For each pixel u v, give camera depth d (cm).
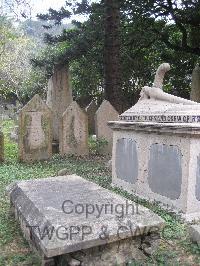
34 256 364
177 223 453
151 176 544
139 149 571
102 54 1278
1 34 2367
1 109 2909
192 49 1524
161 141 517
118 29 1125
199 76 1278
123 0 1260
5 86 2922
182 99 550
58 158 960
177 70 1759
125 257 347
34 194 427
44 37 1292
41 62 1197
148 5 1367
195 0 1364
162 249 388
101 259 337
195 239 397
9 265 355
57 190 444
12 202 470
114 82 1138
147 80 1844
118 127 622
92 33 1176
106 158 976
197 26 1484
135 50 1569
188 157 465
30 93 2566
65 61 1170
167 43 1542
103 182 677
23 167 829
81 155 1012
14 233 431
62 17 1262
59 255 324
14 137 1422
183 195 474
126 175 613
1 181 682
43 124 934
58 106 1151
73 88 1862
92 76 1683
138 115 594
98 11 1195
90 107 1560
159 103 575
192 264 359
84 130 1012
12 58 2988
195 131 454
